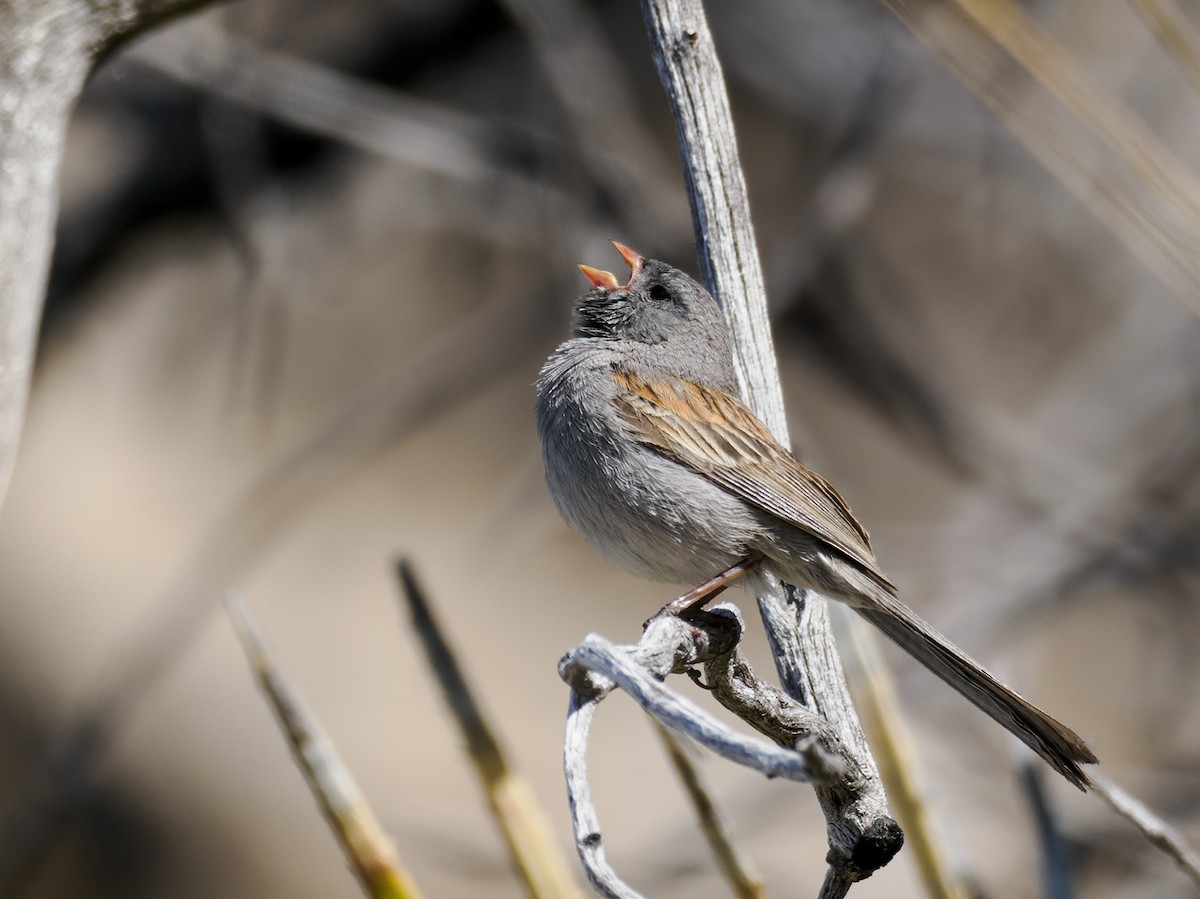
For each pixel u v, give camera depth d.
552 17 11.98
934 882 5.54
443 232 14.94
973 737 9.80
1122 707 13.37
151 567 16.81
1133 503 11.71
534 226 13.28
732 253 6.19
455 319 17.92
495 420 20.19
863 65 13.74
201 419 17.55
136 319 15.27
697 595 6.88
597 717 16.59
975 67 6.18
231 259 13.89
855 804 5.09
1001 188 13.69
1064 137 6.29
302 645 17.30
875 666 5.81
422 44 13.09
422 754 16.05
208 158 12.24
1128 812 5.39
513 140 12.16
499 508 12.98
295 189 12.95
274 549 18.47
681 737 4.77
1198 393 12.98
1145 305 13.65
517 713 17.08
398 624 17.73
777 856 12.35
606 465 7.20
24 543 16.31
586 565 19.55
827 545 6.80
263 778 15.55
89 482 17.12
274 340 12.68
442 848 11.04
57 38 6.01
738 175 6.17
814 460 10.37
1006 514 12.16
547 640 18.23
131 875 14.53
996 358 15.55
